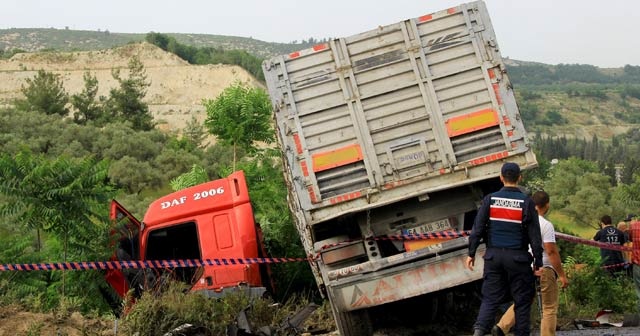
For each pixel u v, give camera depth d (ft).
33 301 30.01
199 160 170.71
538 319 31.89
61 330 25.72
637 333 29.86
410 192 31.37
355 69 31.94
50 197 36.88
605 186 204.85
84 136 184.34
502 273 24.35
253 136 64.95
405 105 31.83
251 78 477.77
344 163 31.55
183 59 524.93
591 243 41.86
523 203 24.21
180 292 30.04
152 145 183.93
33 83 289.12
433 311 33.63
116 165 148.56
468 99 31.83
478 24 32.14
